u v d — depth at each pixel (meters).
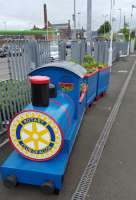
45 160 3.36
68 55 10.43
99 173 3.83
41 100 3.30
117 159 4.26
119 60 27.45
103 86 8.88
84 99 5.54
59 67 3.97
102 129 5.67
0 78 13.49
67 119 3.64
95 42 13.69
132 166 4.04
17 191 3.40
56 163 3.34
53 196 3.29
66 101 3.92
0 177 3.67
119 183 3.58
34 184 3.30
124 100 8.52
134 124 6.03
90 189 3.44
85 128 5.72
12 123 3.36
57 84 4.10
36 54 6.87
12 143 3.45
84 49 11.84
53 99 3.67
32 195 3.31
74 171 3.87
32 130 3.29
